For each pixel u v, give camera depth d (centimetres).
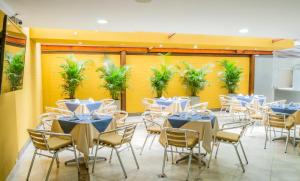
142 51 881
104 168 397
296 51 796
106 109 612
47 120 455
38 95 694
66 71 773
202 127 391
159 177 365
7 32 292
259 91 1048
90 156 441
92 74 866
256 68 1038
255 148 501
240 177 366
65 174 375
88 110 642
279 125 494
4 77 293
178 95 941
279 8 351
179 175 372
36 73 661
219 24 473
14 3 332
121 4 336
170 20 439
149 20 439
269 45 757
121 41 646
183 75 926
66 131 387
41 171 385
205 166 405
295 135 535
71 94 798
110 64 803
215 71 987
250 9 357
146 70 908
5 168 345
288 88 854
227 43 716
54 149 346
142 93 910
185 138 358
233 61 994
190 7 349
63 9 364
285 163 421
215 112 941
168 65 877
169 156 452
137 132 626
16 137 410
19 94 452
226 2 323
